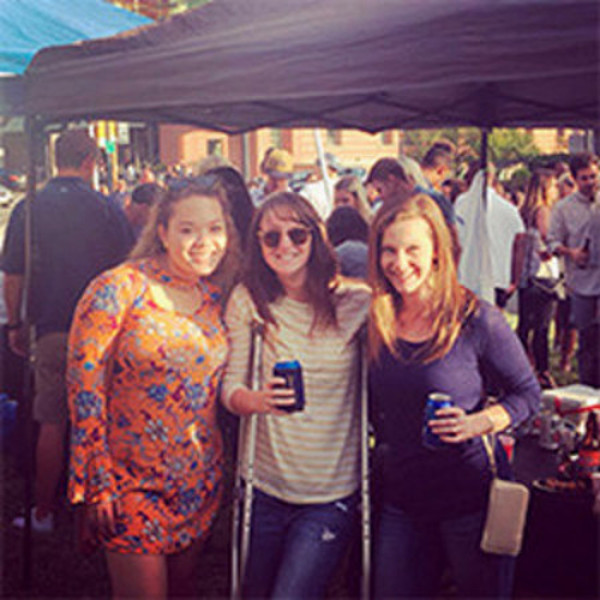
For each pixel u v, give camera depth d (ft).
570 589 11.30
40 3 20.77
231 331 9.66
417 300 8.88
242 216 13.57
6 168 96.94
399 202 8.82
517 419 8.82
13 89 12.57
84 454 9.09
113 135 46.37
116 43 11.65
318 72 10.31
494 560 8.80
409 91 16.16
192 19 11.14
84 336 9.09
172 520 9.46
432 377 8.73
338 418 9.27
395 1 9.89
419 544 9.04
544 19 9.13
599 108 15.07
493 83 15.19
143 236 9.71
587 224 20.53
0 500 16.31
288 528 9.31
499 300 20.57
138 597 9.34
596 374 19.43
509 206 20.34
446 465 8.82
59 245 14.11
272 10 10.60
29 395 13.93
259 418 9.44
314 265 9.32
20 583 13.47
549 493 11.39
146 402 9.29
